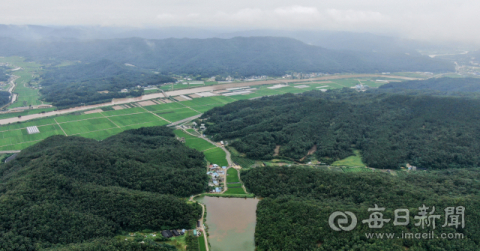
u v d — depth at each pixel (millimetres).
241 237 165500
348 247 141125
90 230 155625
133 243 146500
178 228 171000
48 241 145250
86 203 172250
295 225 160375
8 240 136250
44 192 168000
